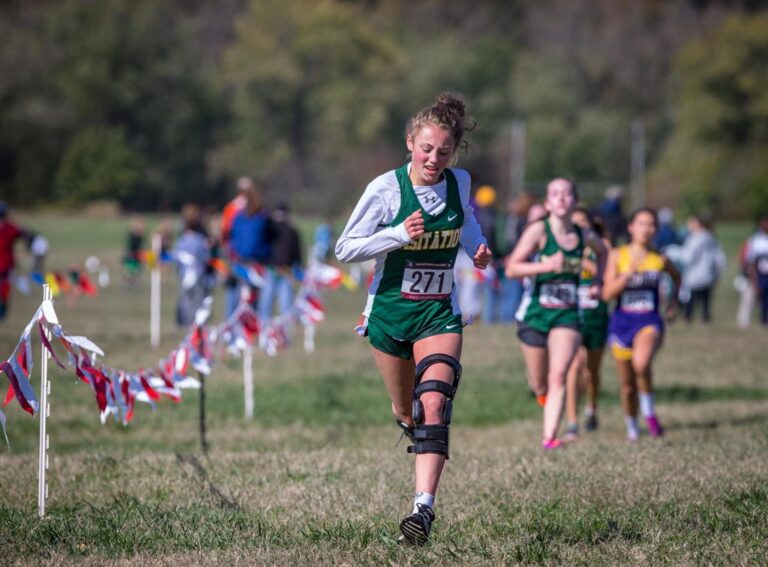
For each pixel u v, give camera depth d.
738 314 70.81
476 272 51.75
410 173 13.77
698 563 12.47
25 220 187.88
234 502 16.19
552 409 21.67
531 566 12.48
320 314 33.56
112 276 98.94
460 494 16.78
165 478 18.22
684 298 63.44
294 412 29.05
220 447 23.58
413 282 13.76
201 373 21.47
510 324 54.00
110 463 19.86
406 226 13.11
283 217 44.22
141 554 13.22
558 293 21.70
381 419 28.23
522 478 17.81
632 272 24.83
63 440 25.03
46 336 15.09
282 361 38.91
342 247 13.67
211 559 12.76
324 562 12.62
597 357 26.08
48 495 16.98
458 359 13.70
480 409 30.08
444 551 12.98
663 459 19.56
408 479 18.05
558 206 21.44
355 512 15.42
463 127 13.62
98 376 15.74
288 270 43.81
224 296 81.38
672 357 41.84
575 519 14.73
